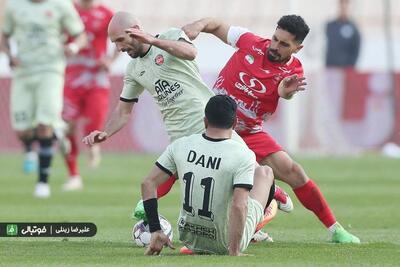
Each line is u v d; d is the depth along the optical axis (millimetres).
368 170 56562
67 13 46062
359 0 77500
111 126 27938
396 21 75938
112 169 56938
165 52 26859
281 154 29172
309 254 25547
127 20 26406
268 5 77562
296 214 37656
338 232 29281
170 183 27953
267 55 28656
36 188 44062
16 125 47281
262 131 29469
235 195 23562
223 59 69312
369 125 66125
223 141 23906
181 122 27125
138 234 27422
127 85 27750
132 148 66750
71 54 45375
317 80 65812
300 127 66000
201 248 24875
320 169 56812
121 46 26672
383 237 30625
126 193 45062
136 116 66375
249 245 27734
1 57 67625
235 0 77812
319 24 69562
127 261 23703
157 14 76812
